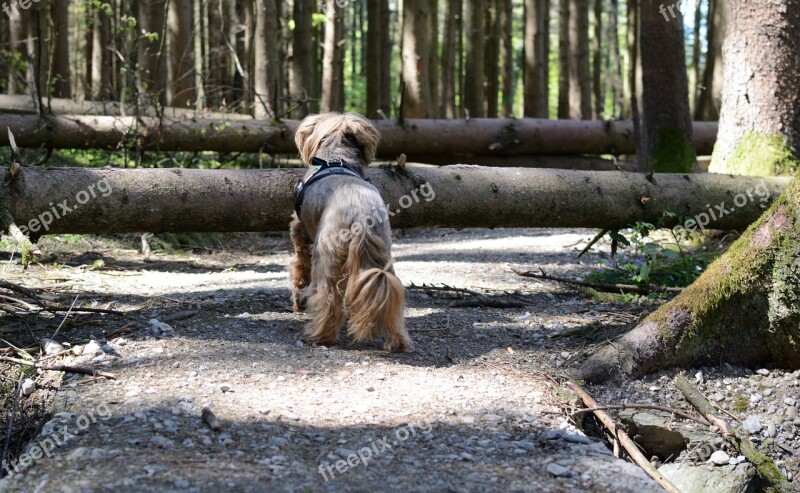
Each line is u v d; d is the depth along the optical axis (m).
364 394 4.23
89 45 18.58
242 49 17.44
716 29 18.23
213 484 3.09
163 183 5.57
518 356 5.11
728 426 4.46
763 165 7.88
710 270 5.31
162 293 6.38
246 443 3.54
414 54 14.40
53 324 5.27
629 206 6.71
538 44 17.89
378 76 16.80
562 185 6.52
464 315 6.01
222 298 6.19
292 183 5.89
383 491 3.14
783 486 4.20
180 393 4.09
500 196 6.35
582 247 9.02
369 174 6.06
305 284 5.71
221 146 10.66
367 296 4.66
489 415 4.06
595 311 6.18
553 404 4.33
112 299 6.06
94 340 4.86
